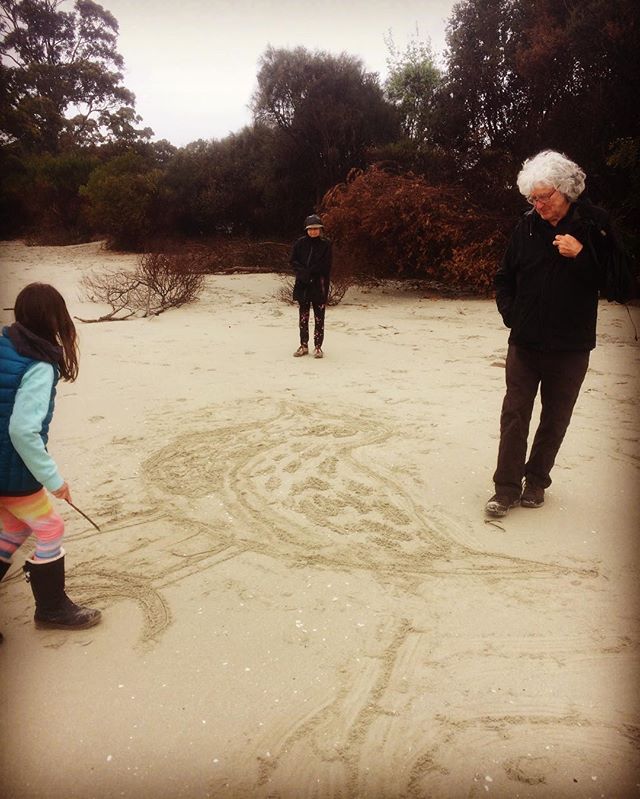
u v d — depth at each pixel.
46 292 2.67
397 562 3.49
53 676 2.64
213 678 2.63
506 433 3.97
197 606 3.11
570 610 3.07
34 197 32.81
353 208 13.84
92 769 2.21
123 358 8.04
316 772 2.20
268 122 25.08
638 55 12.66
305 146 24.11
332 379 7.07
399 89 24.92
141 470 4.65
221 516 3.99
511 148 15.74
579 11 13.57
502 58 15.34
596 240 3.58
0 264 20.83
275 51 23.94
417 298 13.91
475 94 15.98
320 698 2.52
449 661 2.73
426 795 2.12
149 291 12.37
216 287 15.52
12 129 38.53
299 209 25.34
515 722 2.40
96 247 27.84
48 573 2.84
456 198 13.90
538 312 3.80
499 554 3.57
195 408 6.01
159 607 3.10
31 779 2.17
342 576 3.36
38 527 2.78
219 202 26.67
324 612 3.06
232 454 4.93
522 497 4.13
